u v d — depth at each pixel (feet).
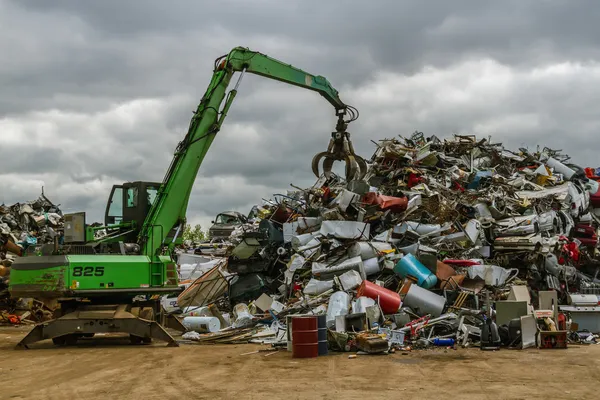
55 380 45.16
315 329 55.21
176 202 69.87
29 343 62.23
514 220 89.25
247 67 74.18
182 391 40.55
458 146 116.16
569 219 96.17
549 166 118.21
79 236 64.44
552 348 59.98
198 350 60.54
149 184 70.23
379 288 67.51
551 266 84.12
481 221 89.25
